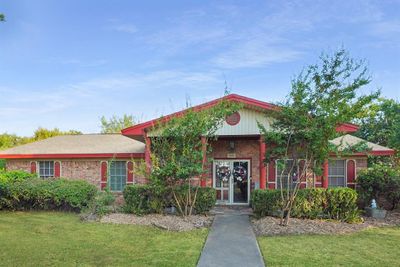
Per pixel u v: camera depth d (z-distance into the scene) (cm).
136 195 1399
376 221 1319
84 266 761
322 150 1168
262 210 1330
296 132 1197
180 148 1328
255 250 896
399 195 1452
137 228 1167
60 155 1944
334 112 1141
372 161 1923
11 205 1568
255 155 1795
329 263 784
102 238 1024
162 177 1334
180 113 1423
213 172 1812
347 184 1702
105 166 1939
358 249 906
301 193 1303
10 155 1973
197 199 1397
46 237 1034
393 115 2550
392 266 765
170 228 1152
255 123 1538
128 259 815
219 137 1673
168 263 785
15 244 948
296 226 1166
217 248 916
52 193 1522
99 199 1409
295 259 815
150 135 1508
